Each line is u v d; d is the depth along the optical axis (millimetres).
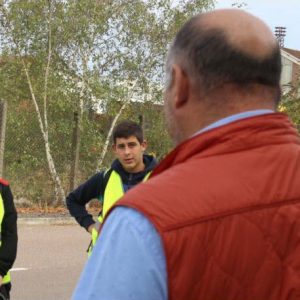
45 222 13094
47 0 14633
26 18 14633
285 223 1543
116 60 15734
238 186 1544
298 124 14188
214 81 1602
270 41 1622
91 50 15172
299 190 1594
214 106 1620
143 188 1542
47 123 14648
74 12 14773
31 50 14875
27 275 8562
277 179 1584
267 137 1625
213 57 1588
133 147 4871
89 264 1527
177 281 1447
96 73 15250
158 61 16141
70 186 14453
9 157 14227
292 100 14789
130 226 1469
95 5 14914
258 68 1597
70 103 14828
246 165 1584
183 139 1704
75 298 1507
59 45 15070
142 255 1442
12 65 15000
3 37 14781
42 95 14742
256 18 1653
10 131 14383
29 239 11305
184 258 1451
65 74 15148
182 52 1649
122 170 4969
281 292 1516
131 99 16109
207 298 1468
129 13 15625
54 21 14656
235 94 1608
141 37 15898
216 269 1470
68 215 13625
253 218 1517
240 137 1604
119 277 1444
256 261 1501
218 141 1608
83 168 14883
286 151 1635
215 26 1606
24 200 14117
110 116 15586
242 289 1487
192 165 1585
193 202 1499
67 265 9320
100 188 5117
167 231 1452
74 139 14531
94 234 4973
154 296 1438
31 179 14273
